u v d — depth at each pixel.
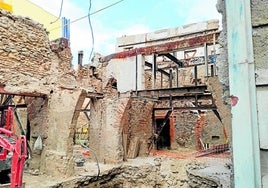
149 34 19.36
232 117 1.37
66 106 7.56
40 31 7.88
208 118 14.73
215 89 5.85
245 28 1.37
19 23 7.25
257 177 1.25
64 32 16.52
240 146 1.32
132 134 10.95
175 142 14.56
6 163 5.22
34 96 7.74
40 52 7.79
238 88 1.36
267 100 1.28
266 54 1.30
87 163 9.33
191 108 10.12
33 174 7.44
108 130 9.57
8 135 4.89
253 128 1.29
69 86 7.79
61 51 8.12
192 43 9.53
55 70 8.00
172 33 18.53
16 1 15.02
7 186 4.91
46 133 7.82
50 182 6.64
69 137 7.39
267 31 1.31
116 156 9.24
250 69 1.33
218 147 12.88
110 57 12.20
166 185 9.00
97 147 9.75
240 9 1.40
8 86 6.79
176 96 10.34
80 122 17.55
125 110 9.30
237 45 1.39
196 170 7.62
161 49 10.55
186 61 12.15
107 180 8.45
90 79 11.24
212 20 17.28
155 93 9.12
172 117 14.66
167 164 9.62
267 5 1.32
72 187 7.02
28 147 8.12
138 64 11.47
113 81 12.13
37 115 8.15
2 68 6.70
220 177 6.55
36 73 7.61
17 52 7.12
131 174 9.01
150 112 12.09
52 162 7.39
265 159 1.25
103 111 9.82
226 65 1.50
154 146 11.96
